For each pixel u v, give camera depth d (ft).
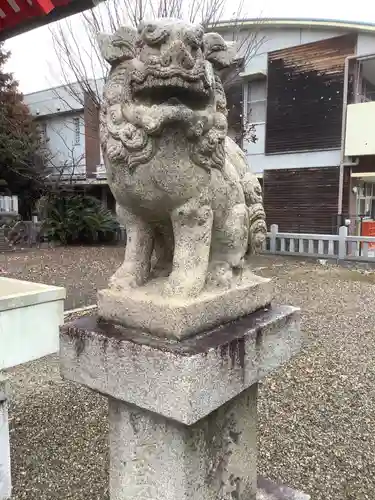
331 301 16.99
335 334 13.07
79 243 36.55
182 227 4.10
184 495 3.96
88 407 8.63
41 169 38.32
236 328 4.11
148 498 4.21
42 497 6.09
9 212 38.01
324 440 7.50
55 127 44.09
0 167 39.04
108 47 3.72
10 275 21.20
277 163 31.37
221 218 4.43
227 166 4.62
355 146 27.50
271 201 31.89
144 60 3.47
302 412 8.46
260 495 5.23
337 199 29.25
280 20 28.99
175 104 3.55
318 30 28.76
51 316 6.21
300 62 29.53
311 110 29.58
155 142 3.72
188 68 3.35
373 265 23.53
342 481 6.47
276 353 4.50
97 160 41.93
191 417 3.39
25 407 8.63
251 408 4.80
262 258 26.45
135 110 3.62
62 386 9.64
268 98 31.01
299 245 26.17
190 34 3.35
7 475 5.98
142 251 4.40
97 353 3.94
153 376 3.54
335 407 8.66
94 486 6.32
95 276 21.33
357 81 28.04
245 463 4.81
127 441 4.28
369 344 12.21
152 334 3.84
